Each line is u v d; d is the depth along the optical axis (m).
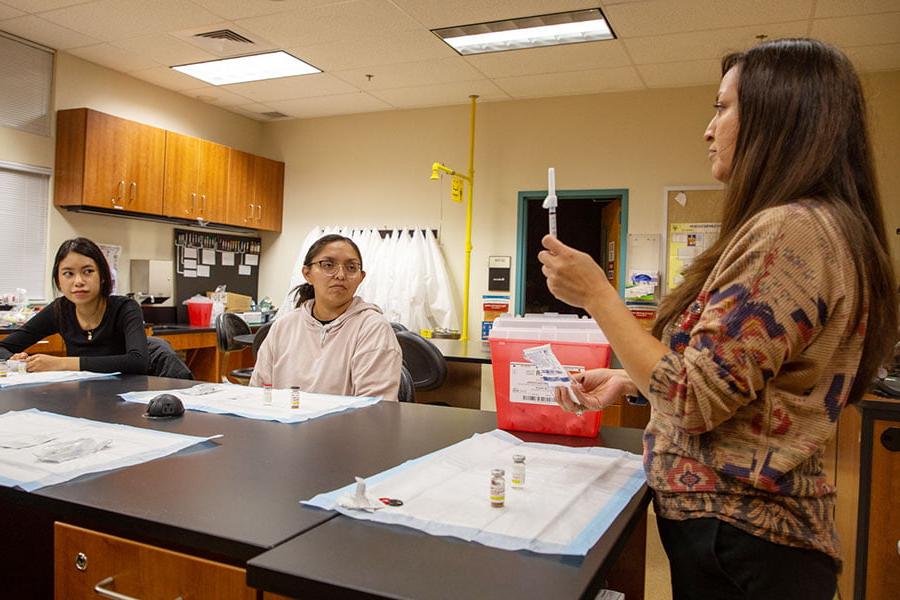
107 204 4.61
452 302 5.57
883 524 2.13
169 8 3.84
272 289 6.36
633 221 5.09
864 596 2.15
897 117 4.37
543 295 6.27
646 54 4.31
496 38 4.19
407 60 4.58
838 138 0.83
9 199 4.38
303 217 6.24
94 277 2.38
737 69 0.92
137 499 0.88
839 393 0.81
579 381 1.30
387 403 1.72
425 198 5.76
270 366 2.20
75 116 4.51
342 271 2.11
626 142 5.12
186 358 5.32
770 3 3.48
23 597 1.34
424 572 0.66
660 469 0.89
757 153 0.86
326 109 5.91
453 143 5.67
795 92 0.84
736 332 0.76
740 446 0.82
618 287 5.25
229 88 5.33
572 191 5.26
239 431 1.33
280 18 3.93
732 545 0.82
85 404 1.58
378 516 0.82
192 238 5.75
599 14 3.73
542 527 0.79
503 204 5.48
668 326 0.93
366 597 0.62
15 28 4.19
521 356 1.38
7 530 1.36
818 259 0.77
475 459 1.12
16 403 1.59
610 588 1.22
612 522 0.82
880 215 0.88
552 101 5.33
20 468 1.02
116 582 0.86
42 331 2.49
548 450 1.21
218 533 0.76
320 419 1.49
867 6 3.48
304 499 0.89
